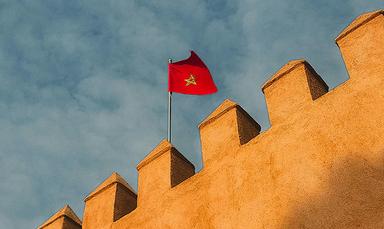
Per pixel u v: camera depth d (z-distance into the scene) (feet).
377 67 18.43
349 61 19.47
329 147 17.80
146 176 24.47
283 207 17.78
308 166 17.99
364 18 20.20
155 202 22.91
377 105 17.42
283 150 19.21
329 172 17.24
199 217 20.47
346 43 20.17
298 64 21.24
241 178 20.02
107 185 25.98
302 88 20.39
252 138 22.30
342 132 17.76
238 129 21.89
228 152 21.45
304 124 19.17
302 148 18.61
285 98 20.71
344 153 17.24
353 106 18.04
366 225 15.31
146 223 22.43
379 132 16.78
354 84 18.58
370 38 19.53
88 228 24.97
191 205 21.20
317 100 19.42
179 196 22.06
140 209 23.35
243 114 22.94
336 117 18.30
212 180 21.13
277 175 18.76
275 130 20.10
